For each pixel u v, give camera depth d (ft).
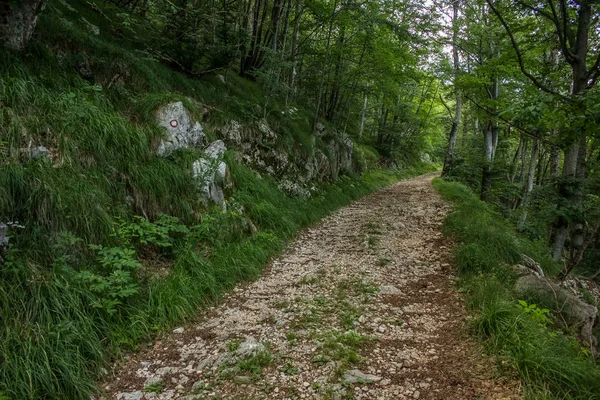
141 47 28.09
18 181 13.20
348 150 61.31
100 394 10.50
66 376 10.06
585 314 16.76
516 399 9.80
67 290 11.99
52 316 11.39
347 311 15.84
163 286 15.39
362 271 21.02
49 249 13.01
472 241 24.02
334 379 11.01
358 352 12.57
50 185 13.98
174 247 18.29
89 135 17.08
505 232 27.53
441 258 23.04
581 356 12.20
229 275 18.85
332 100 62.34
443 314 15.67
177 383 11.08
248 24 42.39
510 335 12.27
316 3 44.34
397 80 56.08
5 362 9.43
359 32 48.73
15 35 17.26
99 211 15.38
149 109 21.80
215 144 25.75
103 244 15.14
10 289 10.89
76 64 20.67
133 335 12.89
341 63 54.19
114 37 26.53
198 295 16.17
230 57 31.48
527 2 27.30
